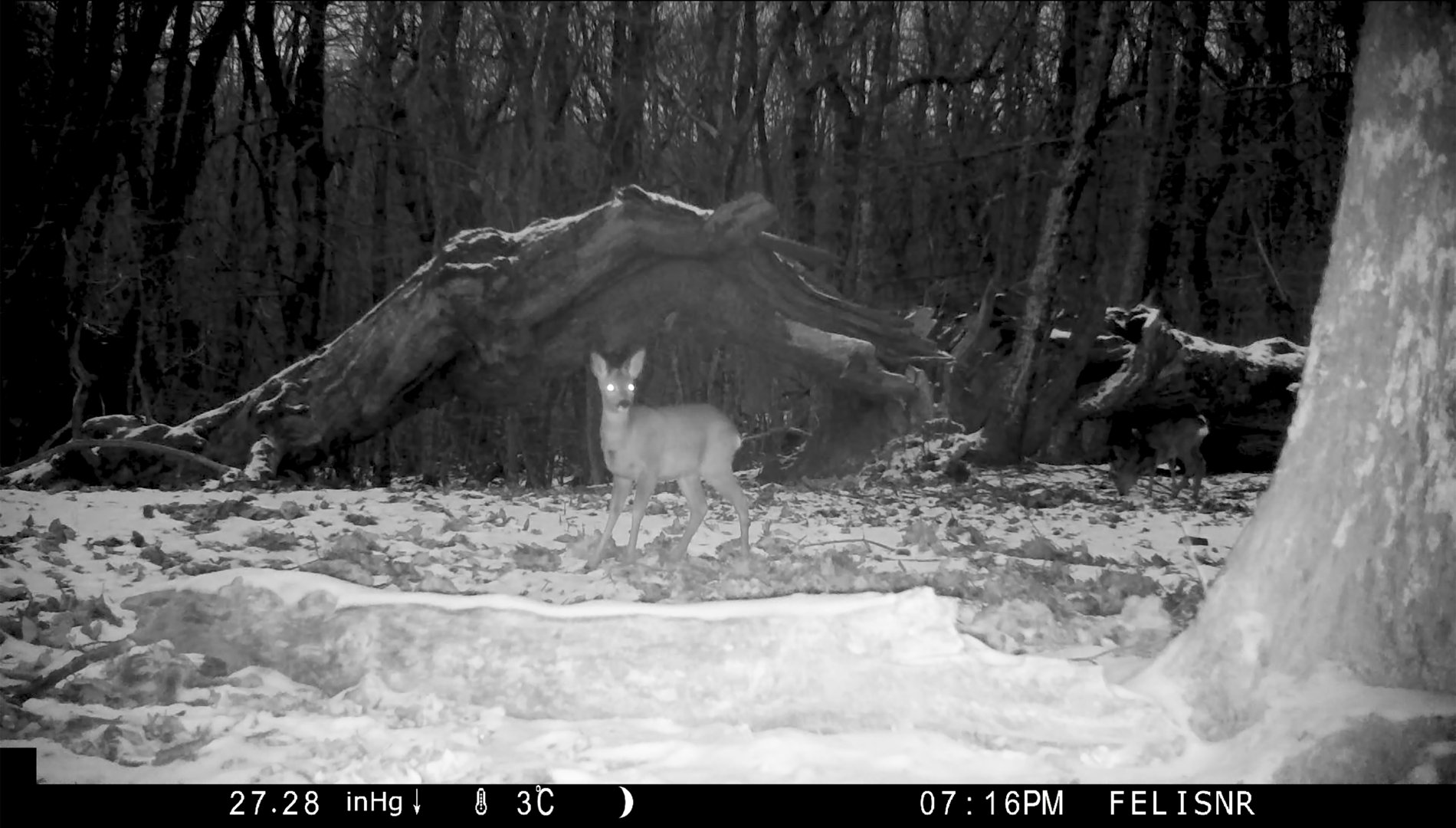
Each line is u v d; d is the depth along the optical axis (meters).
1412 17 5.71
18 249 23.81
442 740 5.58
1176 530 15.43
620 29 31.00
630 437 10.11
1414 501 5.62
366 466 31.58
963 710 5.91
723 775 5.15
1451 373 5.66
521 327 17.83
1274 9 31.72
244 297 32.50
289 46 36.59
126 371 27.77
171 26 31.58
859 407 22.28
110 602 8.12
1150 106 30.05
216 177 37.94
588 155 32.44
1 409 24.17
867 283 32.84
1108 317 26.25
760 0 33.97
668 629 6.42
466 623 6.62
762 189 38.91
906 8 40.12
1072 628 7.68
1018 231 36.69
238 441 18.55
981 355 25.98
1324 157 33.72
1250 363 24.78
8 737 5.65
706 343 21.67
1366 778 5.01
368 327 18.55
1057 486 21.19
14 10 23.81
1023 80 39.38
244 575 7.17
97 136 25.33
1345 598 5.65
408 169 31.09
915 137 38.50
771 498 17.69
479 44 33.34
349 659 6.59
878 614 6.38
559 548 11.69
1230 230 39.03
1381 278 5.79
